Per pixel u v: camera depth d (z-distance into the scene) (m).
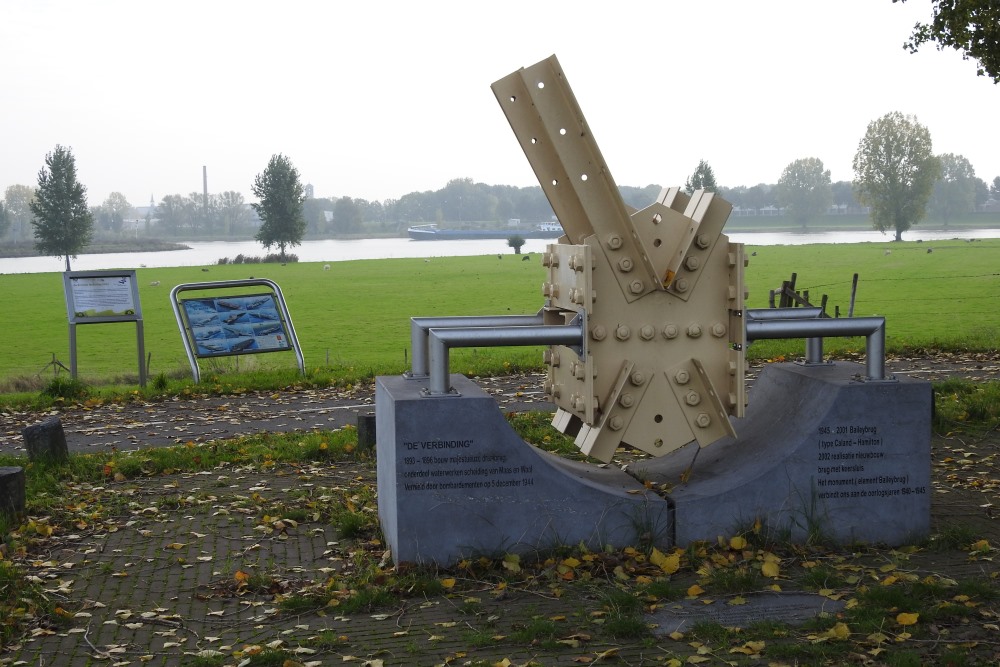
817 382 7.42
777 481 7.05
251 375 17.69
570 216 7.38
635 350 7.17
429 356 7.53
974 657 5.03
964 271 56.12
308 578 6.85
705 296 7.23
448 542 6.83
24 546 7.66
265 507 8.70
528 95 7.18
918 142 122.75
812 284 49.09
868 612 5.64
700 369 7.17
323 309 43.69
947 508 8.04
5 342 33.38
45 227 96.62
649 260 7.02
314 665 5.33
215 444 11.45
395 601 6.27
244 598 6.51
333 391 16.22
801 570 6.61
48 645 5.80
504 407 13.62
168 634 5.90
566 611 6.02
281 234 103.50
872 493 7.09
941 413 11.39
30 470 10.22
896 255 73.00
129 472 10.30
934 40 16.70
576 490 6.93
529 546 6.90
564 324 7.61
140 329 17.98
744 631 5.54
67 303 18.11
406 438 6.76
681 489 7.36
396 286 56.53
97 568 7.19
